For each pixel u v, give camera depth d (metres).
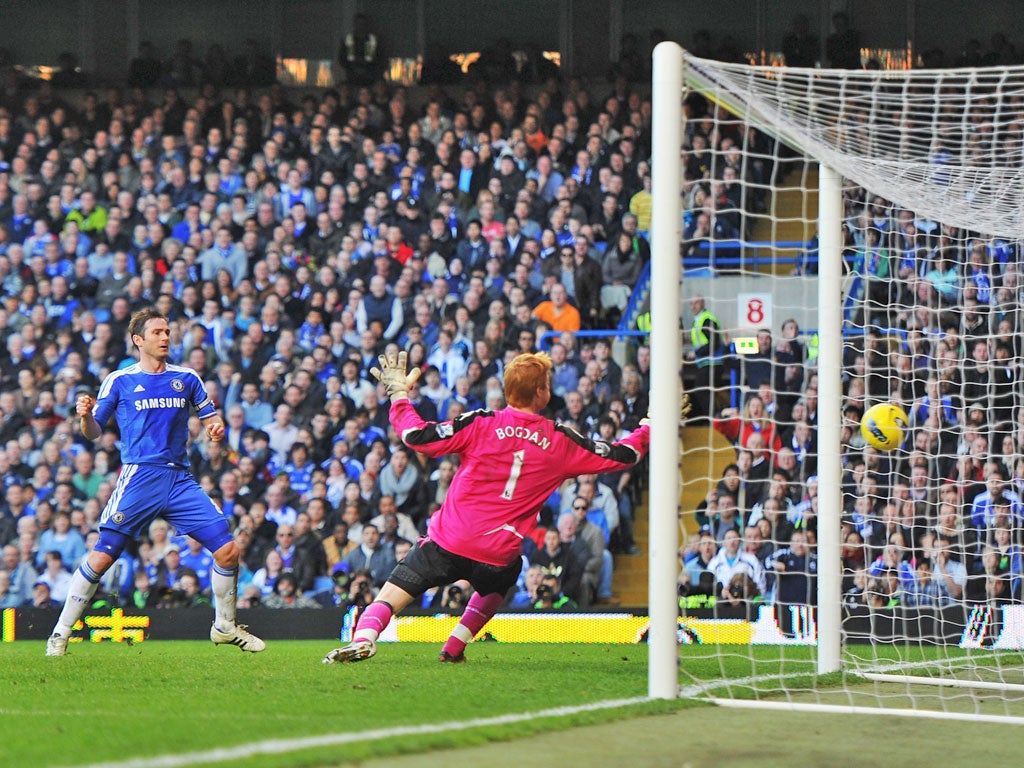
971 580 29.66
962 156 16.86
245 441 35.03
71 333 38.72
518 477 15.87
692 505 34.78
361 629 16.27
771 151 42.03
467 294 37.78
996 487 30.95
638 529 34.12
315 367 36.81
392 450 34.53
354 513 32.56
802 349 34.16
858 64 46.47
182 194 42.50
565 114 43.03
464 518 15.95
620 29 49.47
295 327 38.53
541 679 15.31
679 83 13.73
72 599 19.02
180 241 40.69
